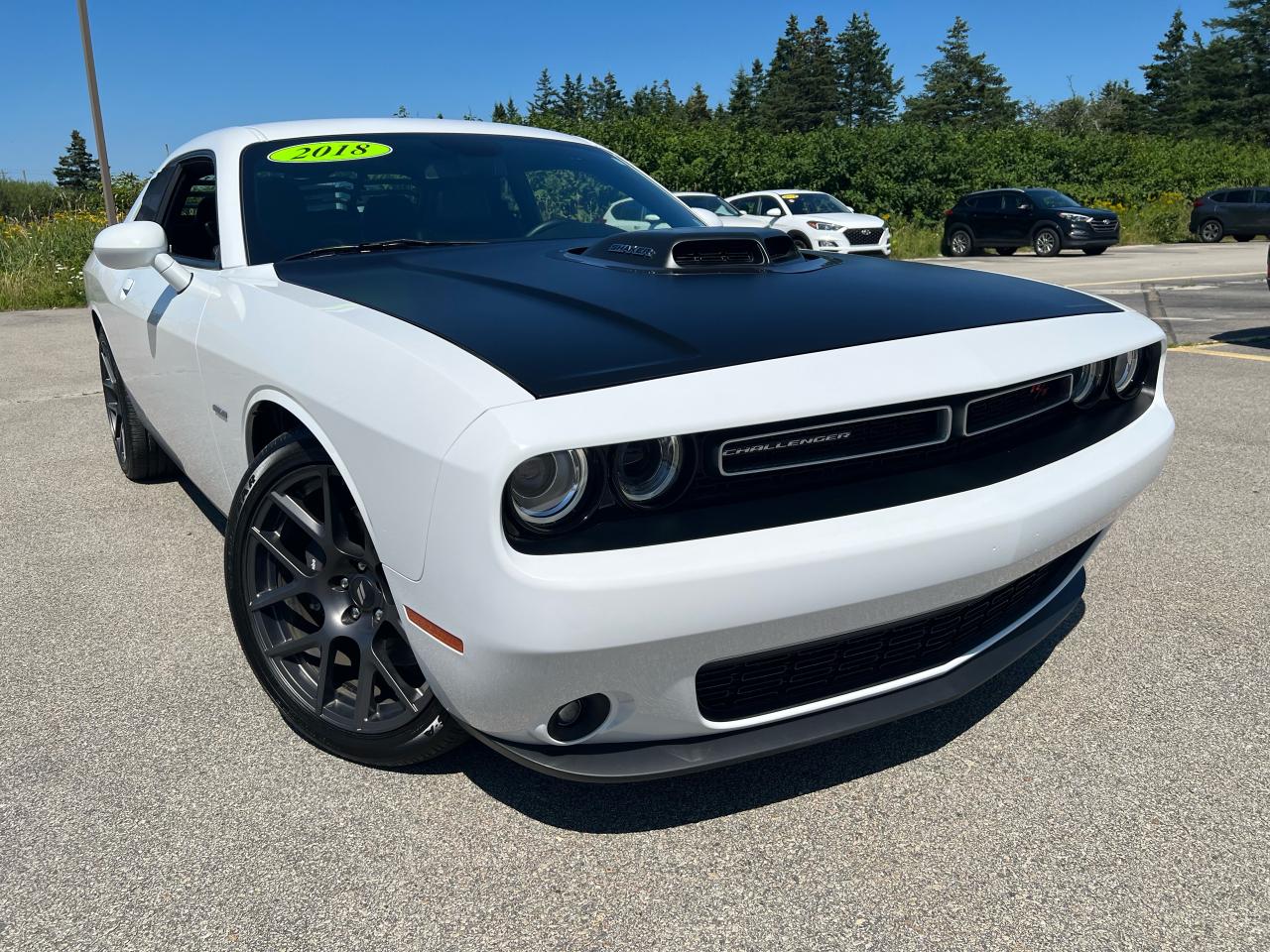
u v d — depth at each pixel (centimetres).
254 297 238
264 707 246
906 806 203
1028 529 186
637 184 343
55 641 284
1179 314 1002
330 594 213
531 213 307
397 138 319
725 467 165
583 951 165
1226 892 177
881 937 167
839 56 9719
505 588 154
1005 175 2731
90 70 1412
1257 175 3275
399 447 167
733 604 161
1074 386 216
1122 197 3008
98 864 188
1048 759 219
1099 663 263
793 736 184
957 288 227
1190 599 304
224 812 203
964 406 183
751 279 220
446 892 180
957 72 9062
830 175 2506
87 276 434
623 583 154
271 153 301
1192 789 207
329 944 167
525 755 180
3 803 206
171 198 346
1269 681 253
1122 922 170
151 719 240
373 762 216
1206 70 7319
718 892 179
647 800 206
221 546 360
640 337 177
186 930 171
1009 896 176
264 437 238
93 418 578
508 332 180
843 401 167
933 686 199
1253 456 464
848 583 168
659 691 169
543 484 155
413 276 234
